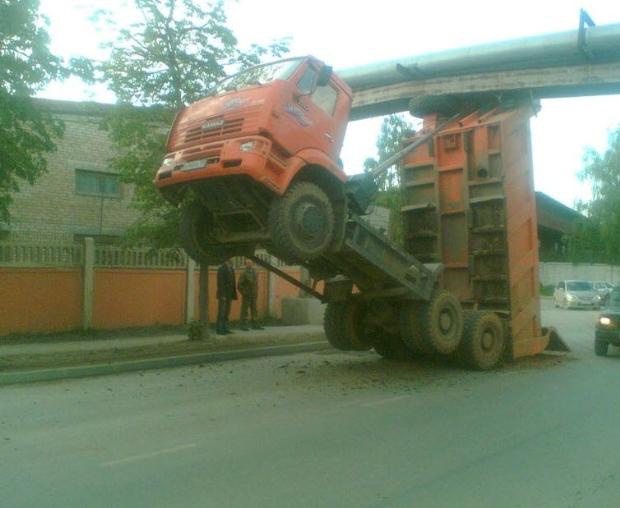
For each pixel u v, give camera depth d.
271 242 11.41
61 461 7.21
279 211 10.38
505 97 16.28
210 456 7.39
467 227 14.13
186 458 7.32
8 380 11.95
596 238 44.03
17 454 7.47
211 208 11.44
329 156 11.38
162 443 7.93
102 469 6.92
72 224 23.34
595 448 7.82
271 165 10.21
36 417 9.35
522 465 7.15
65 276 18.34
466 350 13.18
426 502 6.01
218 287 18.86
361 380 12.32
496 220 13.85
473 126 14.14
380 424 8.91
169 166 11.01
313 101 11.19
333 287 13.95
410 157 15.08
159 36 15.38
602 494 6.26
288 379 12.47
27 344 16.11
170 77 15.57
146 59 15.55
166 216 16.05
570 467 7.09
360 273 12.63
